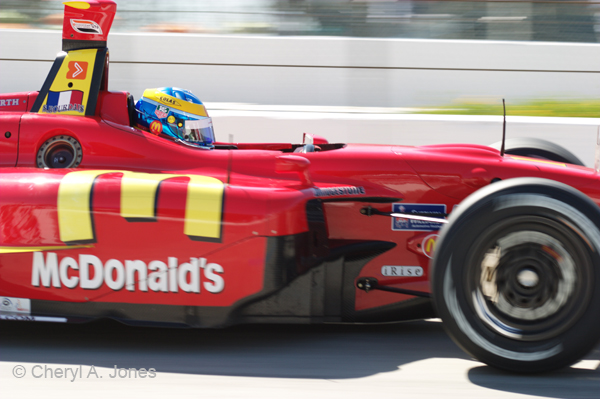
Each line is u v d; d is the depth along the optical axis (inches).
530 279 349.4
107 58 494.0
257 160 454.0
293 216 390.9
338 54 1047.0
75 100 474.0
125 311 388.2
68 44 484.4
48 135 449.4
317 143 597.6
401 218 456.8
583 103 1061.8
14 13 1023.0
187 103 498.6
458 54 1056.2
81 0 476.1
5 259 386.9
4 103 497.4
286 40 1043.9
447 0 1057.5
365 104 1055.0
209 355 394.3
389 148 492.4
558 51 1059.9
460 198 463.5
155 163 449.1
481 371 371.2
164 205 381.4
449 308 354.6
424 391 338.6
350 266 450.6
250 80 1045.8
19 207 387.2
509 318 353.7
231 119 932.6
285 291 391.9
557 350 347.3
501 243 350.9
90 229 382.0
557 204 341.1
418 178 462.9
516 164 475.5
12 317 394.3
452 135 946.1
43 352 392.5
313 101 1052.5
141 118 494.6
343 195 439.2
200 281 383.2
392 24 1071.0
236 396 327.9
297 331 451.5
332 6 1057.5
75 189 387.9
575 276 344.2
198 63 1040.8
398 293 447.8
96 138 449.7
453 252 351.9
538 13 1061.1
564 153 604.4
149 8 1047.0
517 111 1059.3
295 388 340.5
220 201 383.9
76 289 385.7
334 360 390.6
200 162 451.5
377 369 374.9
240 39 1040.8
